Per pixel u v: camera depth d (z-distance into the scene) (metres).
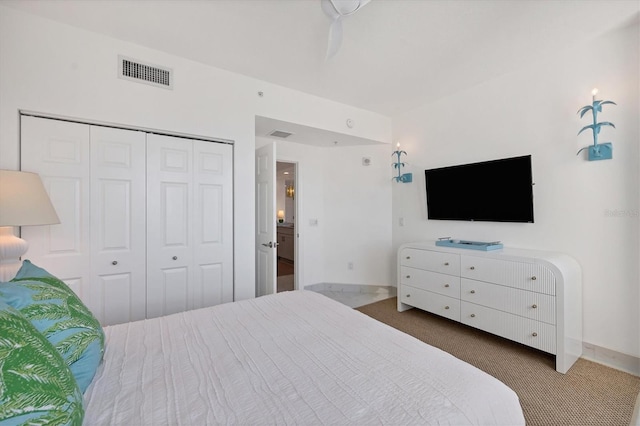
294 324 1.40
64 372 0.71
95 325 1.04
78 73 2.04
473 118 3.02
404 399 0.82
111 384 0.92
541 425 1.53
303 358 1.08
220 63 2.54
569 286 2.05
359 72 2.71
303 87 3.04
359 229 4.14
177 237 2.43
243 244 2.74
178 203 2.44
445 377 0.94
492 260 2.38
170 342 1.21
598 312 2.18
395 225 3.94
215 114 2.60
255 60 2.49
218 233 2.63
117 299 2.18
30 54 1.89
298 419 0.76
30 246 1.89
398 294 3.30
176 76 2.41
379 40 2.18
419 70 2.67
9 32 1.84
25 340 0.66
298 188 4.08
